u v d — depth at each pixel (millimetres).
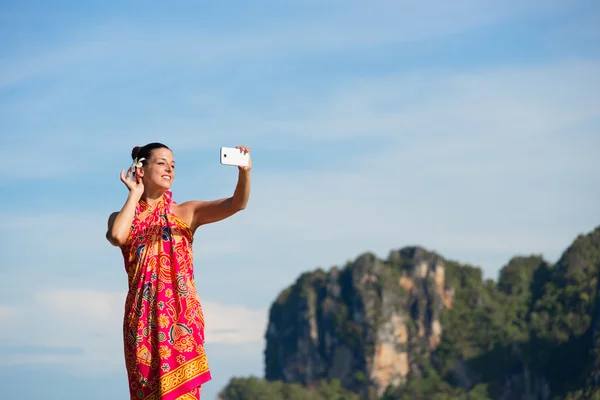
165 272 6633
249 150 6820
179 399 6418
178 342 6512
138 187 6680
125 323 6617
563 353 197000
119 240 6508
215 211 6895
